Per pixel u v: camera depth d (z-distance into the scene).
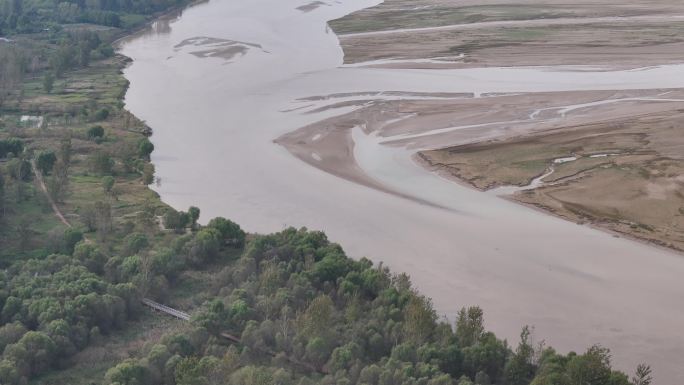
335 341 100.56
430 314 105.38
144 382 92.94
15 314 104.50
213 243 129.12
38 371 96.19
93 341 103.38
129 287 111.62
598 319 115.31
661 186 161.38
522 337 101.62
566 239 141.25
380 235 144.00
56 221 144.88
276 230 146.38
